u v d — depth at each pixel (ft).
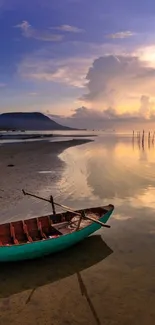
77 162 104.99
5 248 27.30
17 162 97.76
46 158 111.96
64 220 36.01
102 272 27.76
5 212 44.21
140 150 168.66
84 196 54.60
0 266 29.14
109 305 22.81
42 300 23.58
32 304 23.07
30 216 42.57
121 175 77.46
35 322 20.97
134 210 46.19
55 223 35.19
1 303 23.25
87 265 29.07
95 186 62.95
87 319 21.25
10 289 25.17
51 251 30.12
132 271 27.89
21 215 42.98
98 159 116.57
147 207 47.75
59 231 32.94
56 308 22.53
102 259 30.27
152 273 27.53
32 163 96.02
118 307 22.58
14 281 26.43
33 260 30.19
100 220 34.14
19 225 33.04
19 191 56.85
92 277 26.91
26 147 167.12
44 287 25.44
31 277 27.04
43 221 34.68
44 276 27.20
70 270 28.19
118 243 34.06
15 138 300.61
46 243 29.12
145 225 39.65
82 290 24.88
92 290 24.89
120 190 59.57
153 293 24.35
